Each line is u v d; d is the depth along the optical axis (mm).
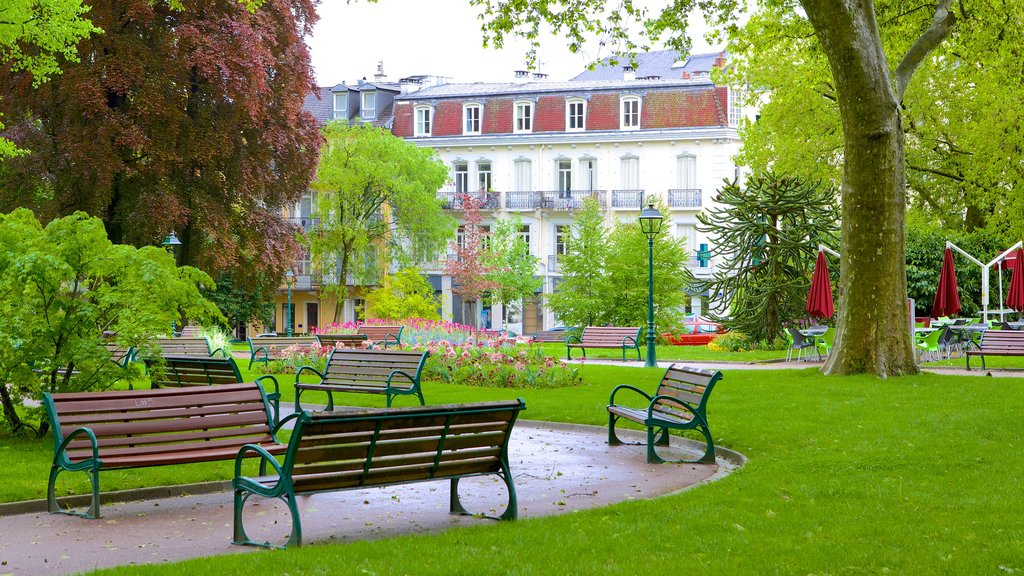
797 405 15984
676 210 62562
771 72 41375
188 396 9844
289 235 36125
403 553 7152
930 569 6535
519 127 65625
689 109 62688
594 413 15875
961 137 38688
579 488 10312
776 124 41688
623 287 43625
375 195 57062
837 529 7777
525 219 65562
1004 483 9594
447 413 8250
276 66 34969
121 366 13445
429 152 58438
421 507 9391
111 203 33031
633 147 63562
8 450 12320
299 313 66375
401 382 18250
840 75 19719
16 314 12719
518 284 59594
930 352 30312
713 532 7746
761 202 34938
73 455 9172
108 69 31031
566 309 44656
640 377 22469
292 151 35812
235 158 33312
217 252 33594
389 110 69500
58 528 8547
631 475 11086
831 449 11859
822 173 40469
